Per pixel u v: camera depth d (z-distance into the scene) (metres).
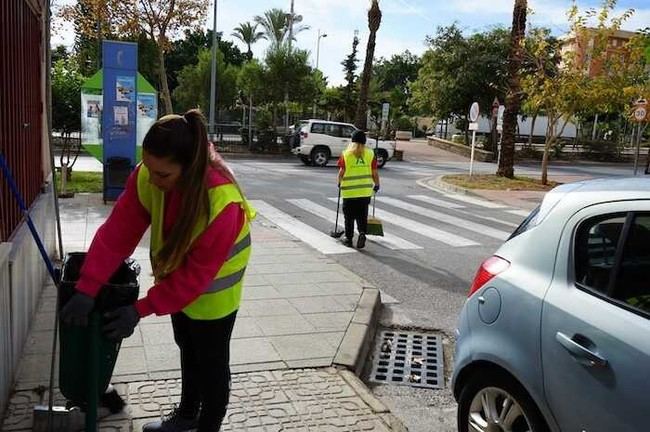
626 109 20.97
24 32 5.27
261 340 4.89
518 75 19.84
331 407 3.85
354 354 4.68
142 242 8.23
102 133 11.90
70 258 3.00
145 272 6.70
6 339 3.60
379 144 25.06
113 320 2.48
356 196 8.97
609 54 19.12
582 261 2.79
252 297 6.02
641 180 2.97
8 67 4.36
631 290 2.54
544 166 19.41
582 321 2.59
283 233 9.77
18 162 4.75
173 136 2.40
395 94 45.50
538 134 45.59
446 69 33.75
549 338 2.72
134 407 3.69
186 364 3.17
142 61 32.06
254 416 3.69
